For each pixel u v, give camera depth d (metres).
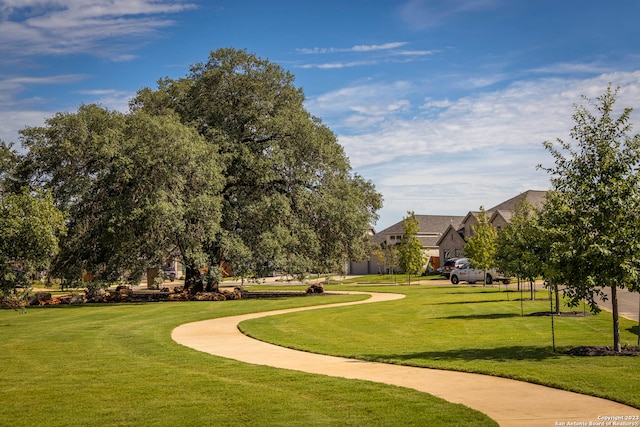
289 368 13.14
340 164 43.16
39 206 23.05
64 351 16.38
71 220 36.41
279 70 42.94
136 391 11.03
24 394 10.95
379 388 10.71
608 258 13.12
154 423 8.86
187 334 20.22
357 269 90.62
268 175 40.22
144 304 35.38
